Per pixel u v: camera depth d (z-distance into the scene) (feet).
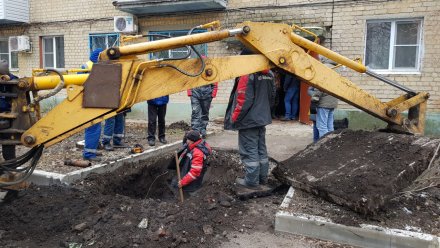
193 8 38.93
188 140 18.58
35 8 48.08
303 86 35.73
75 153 23.34
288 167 16.56
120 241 12.02
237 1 37.93
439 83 30.91
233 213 14.69
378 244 11.91
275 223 13.26
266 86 16.06
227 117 16.75
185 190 18.51
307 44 14.11
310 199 14.57
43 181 18.19
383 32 32.94
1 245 11.93
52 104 40.24
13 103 12.03
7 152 13.14
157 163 22.80
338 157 16.01
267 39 13.53
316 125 23.53
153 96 12.34
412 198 14.33
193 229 13.01
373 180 13.38
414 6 31.14
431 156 14.10
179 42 12.30
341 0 33.60
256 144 16.55
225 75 13.10
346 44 33.86
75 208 14.23
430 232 11.96
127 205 14.52
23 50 48.60
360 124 33.47
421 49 31.50
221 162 22.35
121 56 12.14
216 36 12.75
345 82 14.83
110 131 24.02
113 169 20.74
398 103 16.70
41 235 12.64
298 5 35.37
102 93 11.83
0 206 14.34
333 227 12.47
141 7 38.83
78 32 46.06
